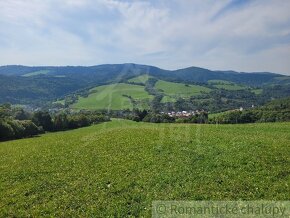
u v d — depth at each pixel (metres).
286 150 24.69
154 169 22.45
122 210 16.20
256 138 32.00
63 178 22.31
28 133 88.62
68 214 16.22
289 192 16.61
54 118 100.12
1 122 77.56
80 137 44.88
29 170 25.12
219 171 20.83
